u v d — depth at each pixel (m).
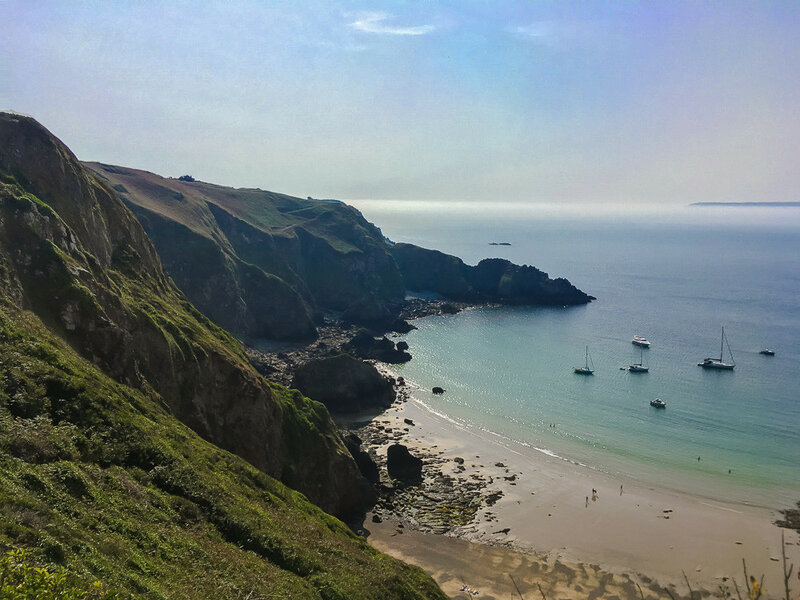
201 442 40.47
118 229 70.25
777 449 75.31
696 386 101.50
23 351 33.09
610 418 86.88
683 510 60.50
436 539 55.16
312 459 59.53
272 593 25.03
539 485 66.25
